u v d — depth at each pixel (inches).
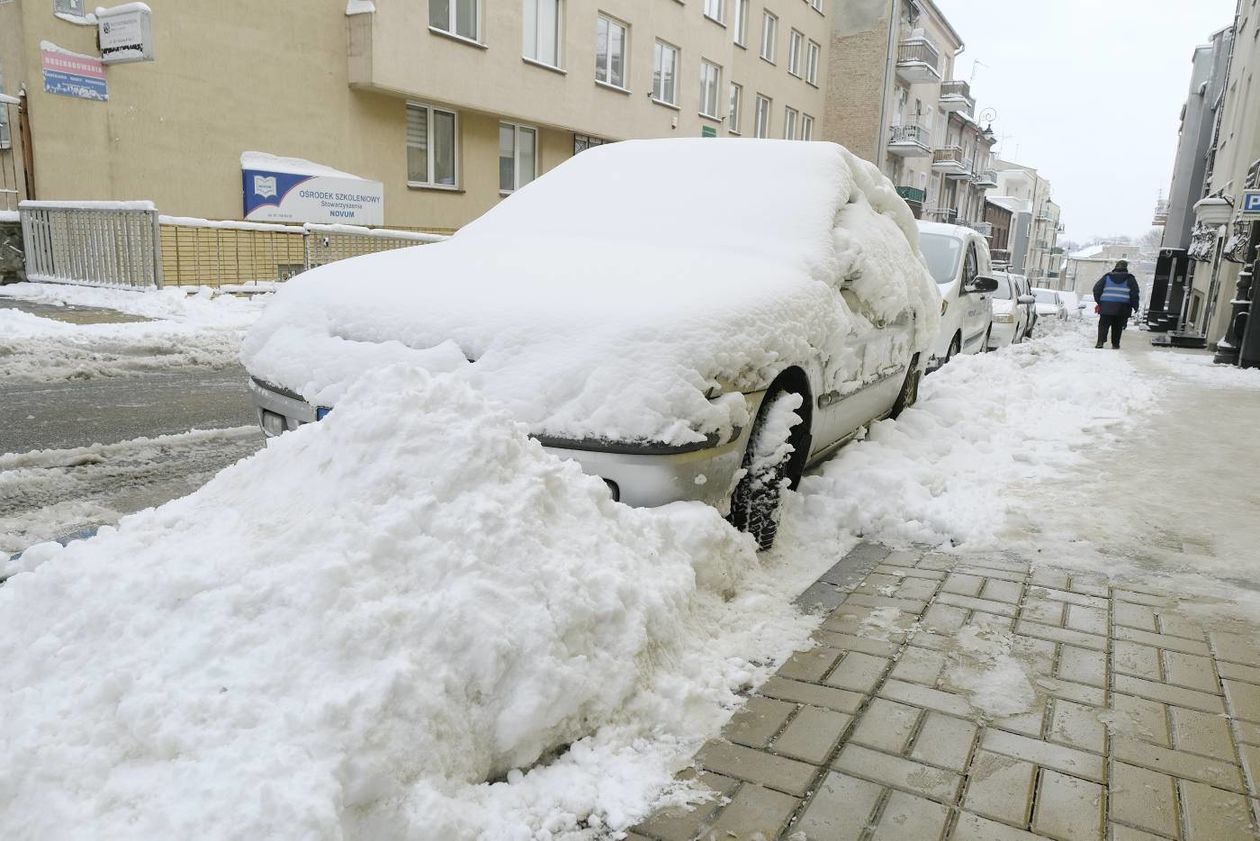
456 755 76.0
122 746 69.0
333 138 650.2
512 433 97.4
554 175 203.0
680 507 117.7
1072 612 127.3
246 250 558.9
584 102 852.6
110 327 394.9
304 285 150.1
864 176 199.3
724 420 120.1
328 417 99.3
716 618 113.7
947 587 135.3
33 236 527.2
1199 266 877.2
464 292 133.1
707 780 84.1
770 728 93.1
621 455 114.3
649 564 103.2
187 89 557.0
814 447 164.7
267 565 82.7
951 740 92.4
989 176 2347.4
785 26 1299.2
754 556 132.6
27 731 68.7
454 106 740.0
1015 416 285.1
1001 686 104.3
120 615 78.5
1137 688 105.2
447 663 78.6
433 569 83.2
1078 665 110.5
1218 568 148.3
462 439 92.7
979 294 456.8
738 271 143.3
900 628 119.4
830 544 152.0
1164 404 328.5
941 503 173.2
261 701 71.3
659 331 117.8
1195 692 104.6
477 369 120.4
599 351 116.6
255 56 590.2
